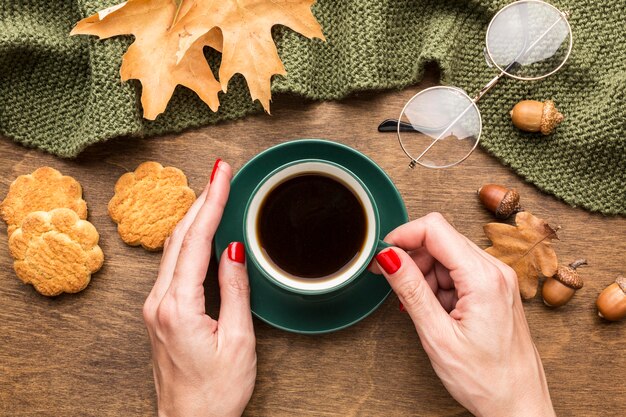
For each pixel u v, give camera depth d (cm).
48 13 71
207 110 72
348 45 71
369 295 69
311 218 68
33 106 71
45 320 71
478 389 66
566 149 71
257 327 72
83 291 72
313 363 72
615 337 72
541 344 72
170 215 71
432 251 67
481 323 65
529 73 71
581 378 72
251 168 69
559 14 70
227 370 67
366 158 68
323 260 68
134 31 68
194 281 66
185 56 69
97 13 67
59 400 72
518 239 70
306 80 70
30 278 71
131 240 71
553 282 71
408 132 72
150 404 72
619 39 71
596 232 72
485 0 71
